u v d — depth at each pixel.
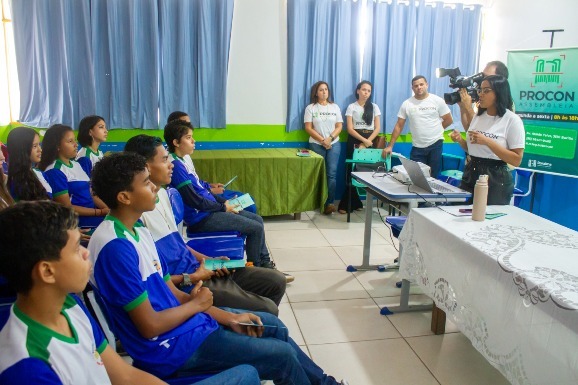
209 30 4.40
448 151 5.08
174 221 1.99
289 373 1.51
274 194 4.36
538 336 1.43
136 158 1.35
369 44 4.73
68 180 2.66
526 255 1.70
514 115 2.48
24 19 4.04
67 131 2.65
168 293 1.46
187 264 1.96
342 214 4.78
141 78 4.36
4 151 2.54
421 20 4.72
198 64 4.43
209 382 1.22
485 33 4.96
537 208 4.19
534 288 1.46
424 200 2.51
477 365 2.15
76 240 0.90
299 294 2.89
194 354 1.39
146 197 1.35
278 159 4.30
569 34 3.89
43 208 0.86
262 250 2.93
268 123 4.81
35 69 4.11
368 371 2.10
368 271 3.28
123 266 1.25
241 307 1.84
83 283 0.91
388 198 2.55
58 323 0.92
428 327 2.50
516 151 2.47
